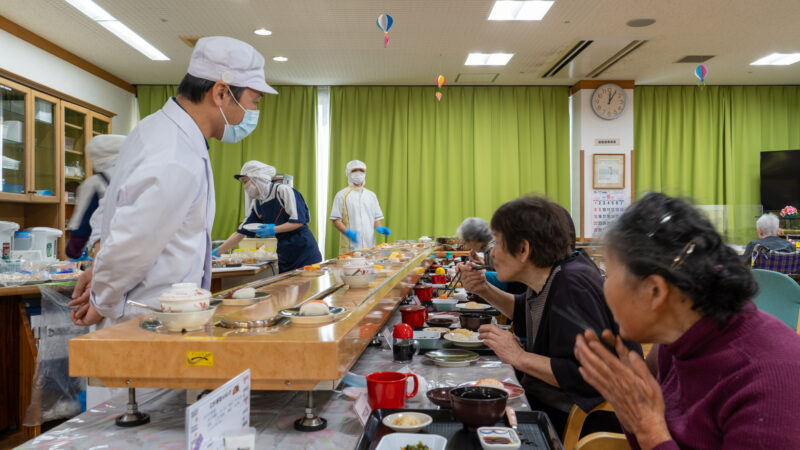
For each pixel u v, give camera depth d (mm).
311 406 1089
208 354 1061
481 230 3424
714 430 806
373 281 1878
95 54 6102
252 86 1675
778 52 6203
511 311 2109
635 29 5430
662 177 7766
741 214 7766
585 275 1459
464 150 7734
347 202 6480
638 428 802
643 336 852
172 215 1458
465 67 6785
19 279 3023
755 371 757
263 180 4051
